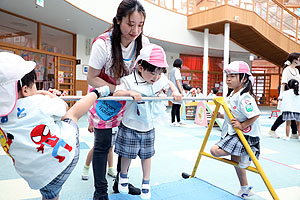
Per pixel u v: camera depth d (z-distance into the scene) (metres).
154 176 2.05
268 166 2.38
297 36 9.76
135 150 1.38
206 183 1.80
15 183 1.78
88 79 1.40
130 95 1.25
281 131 4.72
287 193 1.73
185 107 6.51
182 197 1.57
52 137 0.89
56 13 5.84
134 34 1.27
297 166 2.40
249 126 1.54
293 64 4.00
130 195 1.59
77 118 1.03
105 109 1.38
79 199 1.55
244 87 1.60
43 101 0.90
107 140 1.42
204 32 8.67
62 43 7.56
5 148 0.88
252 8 8.14
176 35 8.83
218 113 1.81
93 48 1.32
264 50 10.09
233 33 8.95
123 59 1.38
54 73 7.28
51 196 1.00
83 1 5.64
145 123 1.39
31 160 0.86
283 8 9.32
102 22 6.57
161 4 8.45
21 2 5.11
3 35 5.63
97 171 1.40
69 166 0.95
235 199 1.56
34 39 6.52
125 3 1.21
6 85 0.80
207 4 8.45
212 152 1.64
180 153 2.80
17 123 0.84
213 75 12.41
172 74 4.57
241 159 1.54
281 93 4.00
